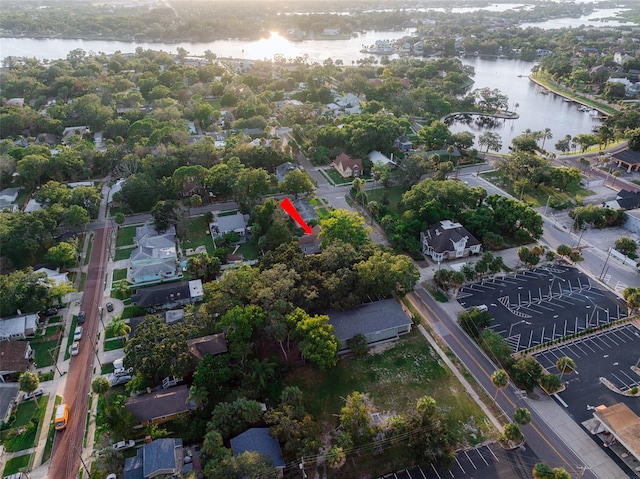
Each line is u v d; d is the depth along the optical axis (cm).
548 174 17450
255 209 14825
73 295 12244
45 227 13638
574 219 15475
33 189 17875
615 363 10062
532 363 9419
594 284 12575
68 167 17800
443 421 8481
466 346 10550
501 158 19325
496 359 10031
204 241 14588
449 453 7731
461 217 14775
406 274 11206
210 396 8850
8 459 8144
